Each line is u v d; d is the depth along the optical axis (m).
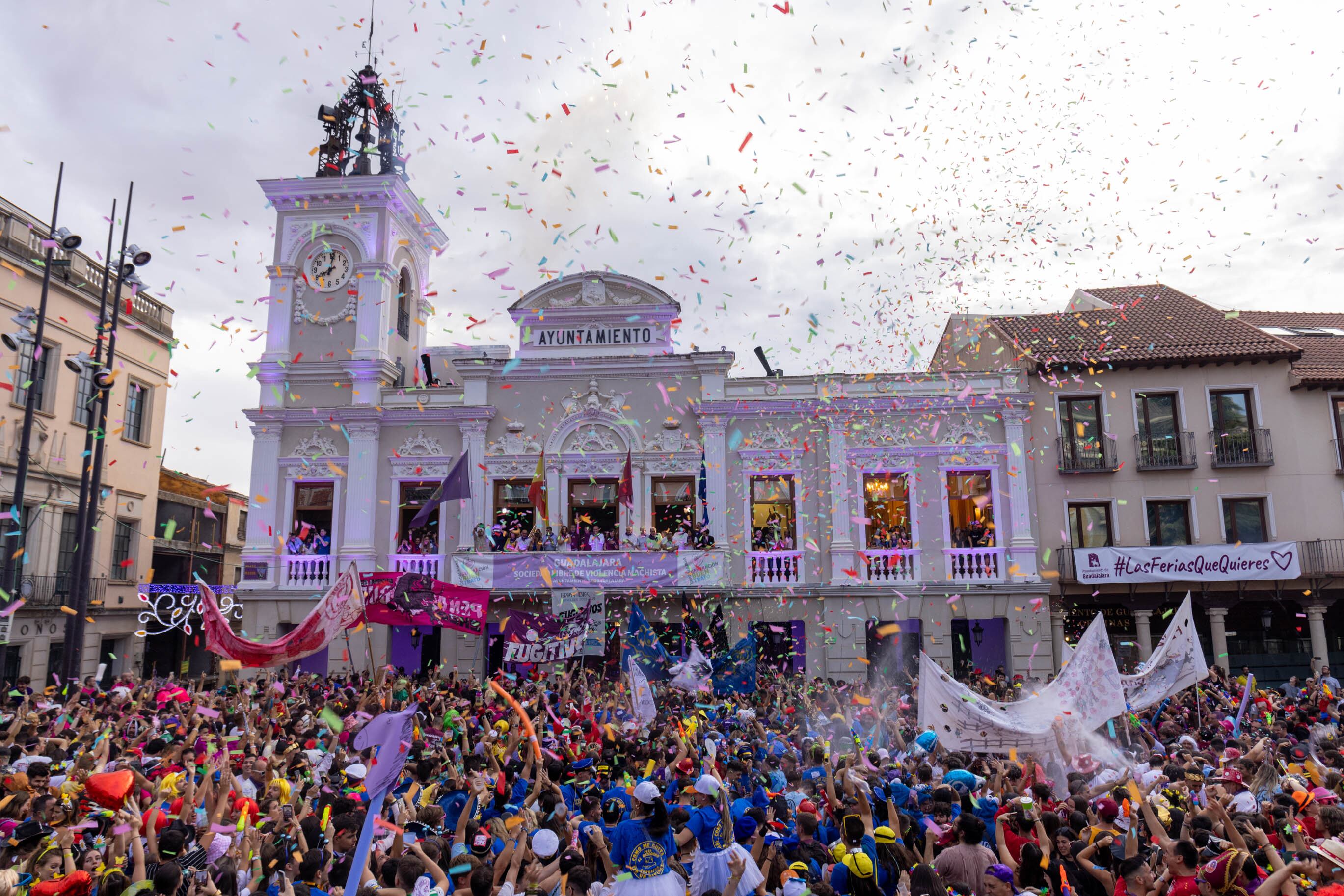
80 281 31.11
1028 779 9.74
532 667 26.22
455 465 27.50
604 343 29.12
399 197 30.58
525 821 7.73
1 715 14.76
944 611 26.44
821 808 9.59
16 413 28.48
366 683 21.09
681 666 19.61
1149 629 26.47
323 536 28.64
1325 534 26.41
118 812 7.55
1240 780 9.62
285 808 8.28
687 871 7.81
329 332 29.81
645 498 28.08
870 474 27.86
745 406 27.89
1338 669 27.09
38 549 29.03
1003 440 27.52
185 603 34.34
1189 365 27.42
